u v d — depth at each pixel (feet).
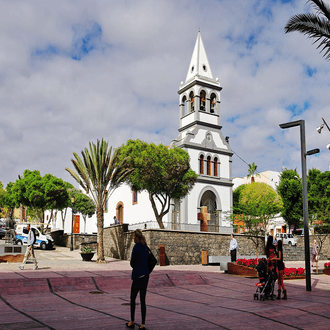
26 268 53.78
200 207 121.39
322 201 121.19
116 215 149.69
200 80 132.77
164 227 92.73
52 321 23.79
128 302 32.42
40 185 136.26
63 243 125.29
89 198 158.20
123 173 80.38
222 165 131.34
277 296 37.24
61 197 142.92
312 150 44.47
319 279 55.36
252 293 40.40
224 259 78.89
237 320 25.61
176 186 97.86
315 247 78.64
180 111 138.31
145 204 130.52
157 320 25.02
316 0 40.32
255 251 97.60
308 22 40.91
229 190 130.31
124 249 85.92
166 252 80.28
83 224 181.88
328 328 23.84
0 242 111.86
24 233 107.55
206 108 132.87
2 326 21.88
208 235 87.92
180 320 25.16
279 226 168.86
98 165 77.20
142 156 89.56
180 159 94.32
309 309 30.09
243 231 101.35
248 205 97.40
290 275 54.39
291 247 107.14
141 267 23.16
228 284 47.91
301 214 153.79
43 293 35.94
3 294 34.45
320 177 149.38
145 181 91.66
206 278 50.01
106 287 40.60
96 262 74.13
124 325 23.13
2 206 186.29
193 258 84.23
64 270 52.11
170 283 45.60
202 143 128.16
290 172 167.12
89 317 25.44
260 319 26.13
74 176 77.61
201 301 34.14
